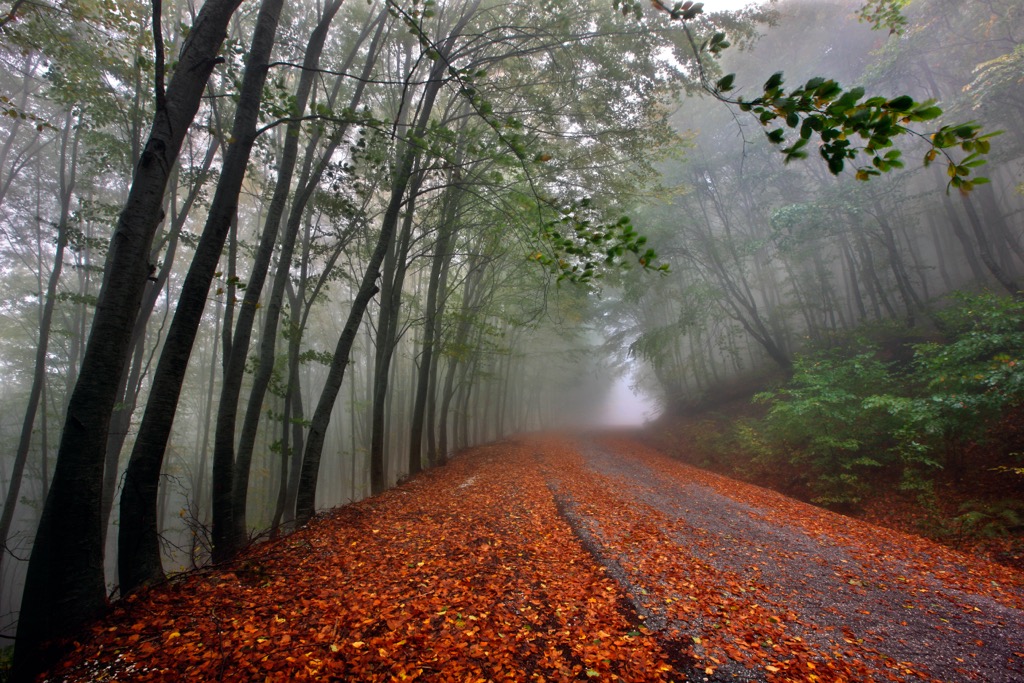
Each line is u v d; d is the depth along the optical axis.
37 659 3.59
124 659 3.38
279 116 7.12
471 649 3.82
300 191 9.19
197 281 5.17
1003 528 7.33
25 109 14.77
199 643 3.64
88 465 4.05
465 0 11.55
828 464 11.21
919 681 3.42
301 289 11.44
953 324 12.58
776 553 6.34
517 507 8.88
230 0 4.93
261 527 14.13
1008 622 4.41
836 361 12.71
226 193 5.34
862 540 6.98
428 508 8.96
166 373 5.02
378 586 5.14
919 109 1.91
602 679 3.44
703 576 5.45
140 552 4.75
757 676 3.44
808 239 16.12
